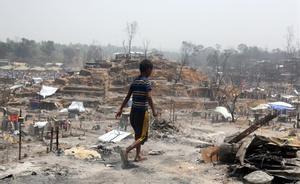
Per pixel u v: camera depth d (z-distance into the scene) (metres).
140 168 7.59
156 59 103.69
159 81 90.06
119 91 85.31
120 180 6.77
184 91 87.81
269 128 40.78
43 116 59.81
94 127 44.19
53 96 79.94
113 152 9.27
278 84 123.50
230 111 59.53
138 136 7.83
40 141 31.75
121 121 38.12
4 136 34.94
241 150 7.60
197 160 8.50
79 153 8.70
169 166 7.90
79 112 61.84
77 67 197.62
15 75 139.50
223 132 36.81
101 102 75.69
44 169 7.37
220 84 95.06
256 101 82.38
